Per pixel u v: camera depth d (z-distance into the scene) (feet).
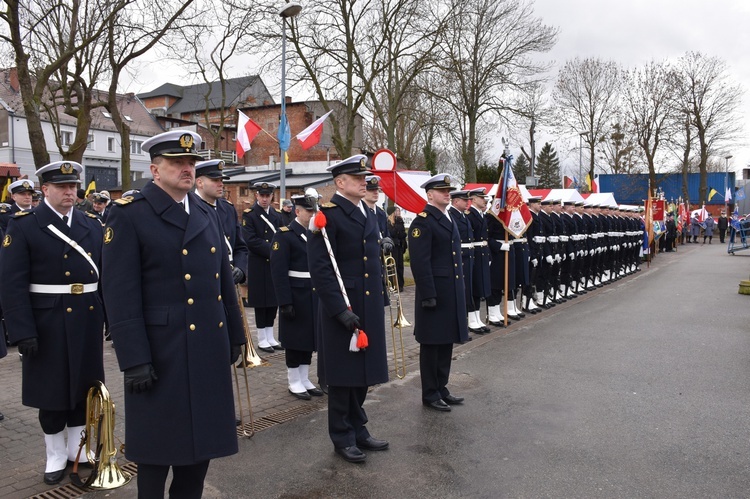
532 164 92.12
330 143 126.21
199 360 10.47
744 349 26.78
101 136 147.02
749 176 171.12
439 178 19.36
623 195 140.77
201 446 10.33
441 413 19.13
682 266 67.92
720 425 17.63
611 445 16.29
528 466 15.05
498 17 85.40
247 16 59.11
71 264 14.49
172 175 10.46
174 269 10.46
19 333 13.82
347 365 15.55
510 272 33.96
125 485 14.06
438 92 86.84
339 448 15.64
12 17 35.58
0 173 50.67
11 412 19.43
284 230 20.76
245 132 47.93
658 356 25.73
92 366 14.74
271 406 19.99
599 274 51.03
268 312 28.02
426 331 19.29
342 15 60.64
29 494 13.65
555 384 22.00
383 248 21.83
